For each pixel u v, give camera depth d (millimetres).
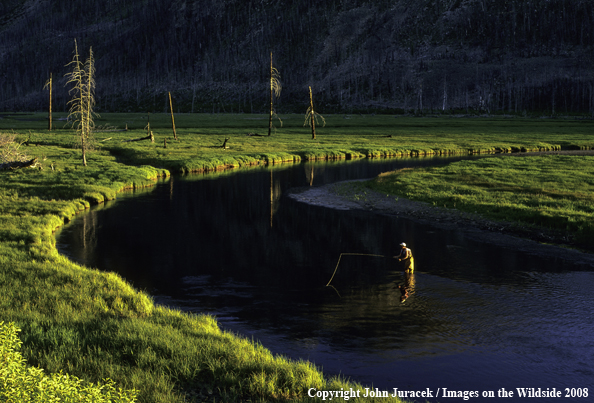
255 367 8750
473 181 36812
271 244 21172
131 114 194500
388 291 14914
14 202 27797
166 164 49250
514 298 14109
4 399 4625
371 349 10703
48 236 20766
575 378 9391
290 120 146375
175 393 7762
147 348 9227
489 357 10297
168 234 22922
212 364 8750
